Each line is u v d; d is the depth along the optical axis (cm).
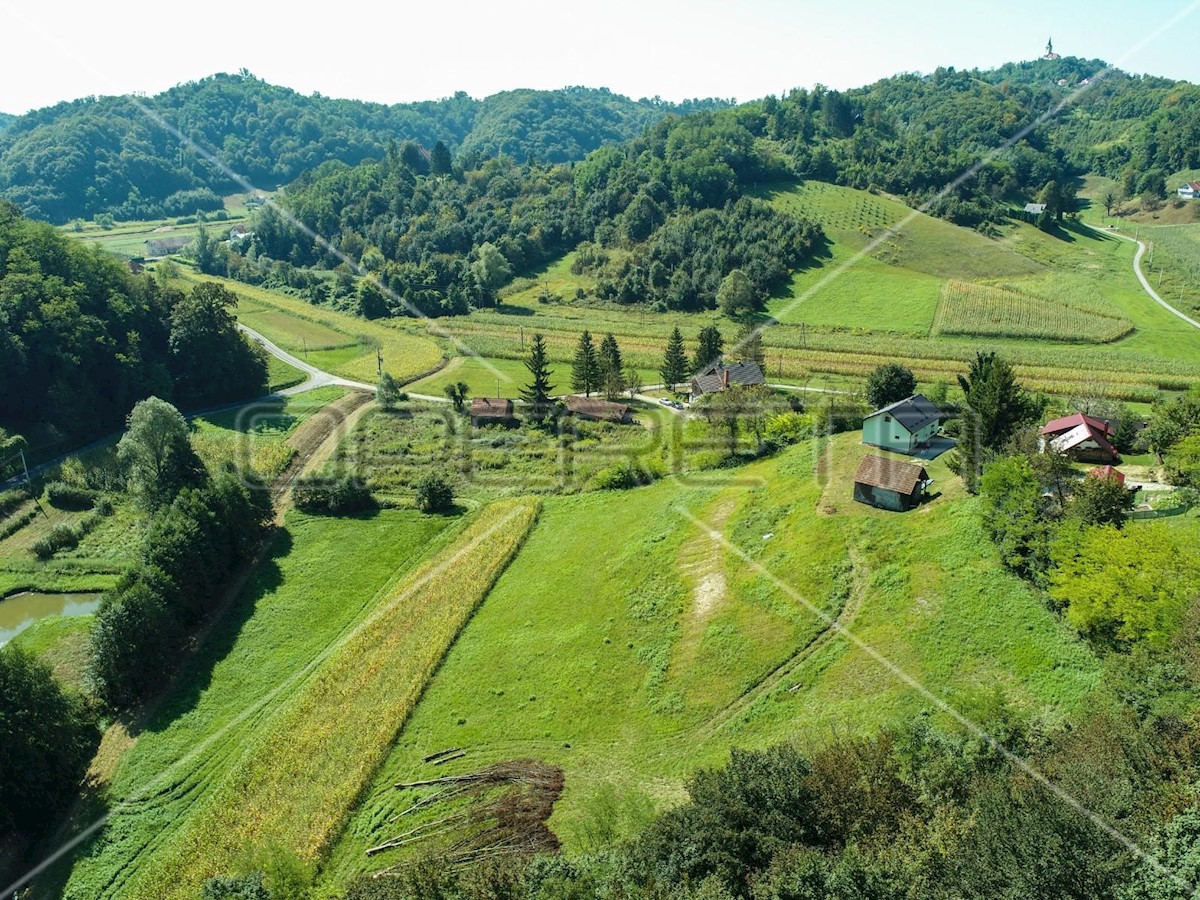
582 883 3466
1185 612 4141
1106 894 2797
